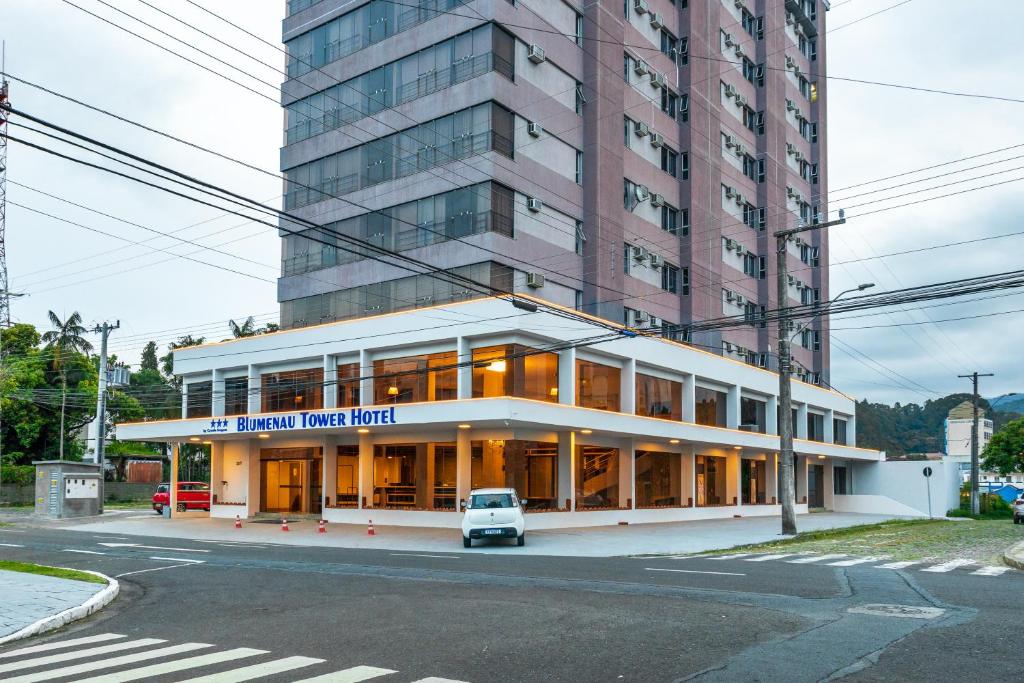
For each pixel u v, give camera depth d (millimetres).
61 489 40750
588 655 8516
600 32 40156
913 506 58844
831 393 58312
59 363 63656
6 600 12547
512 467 31281
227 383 40719
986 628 9859
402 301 36438
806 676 7613
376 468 35625
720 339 48938
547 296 36312
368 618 10977
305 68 41938
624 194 41656
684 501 41000
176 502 43156
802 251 61156
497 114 34656
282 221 42250
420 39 37281
